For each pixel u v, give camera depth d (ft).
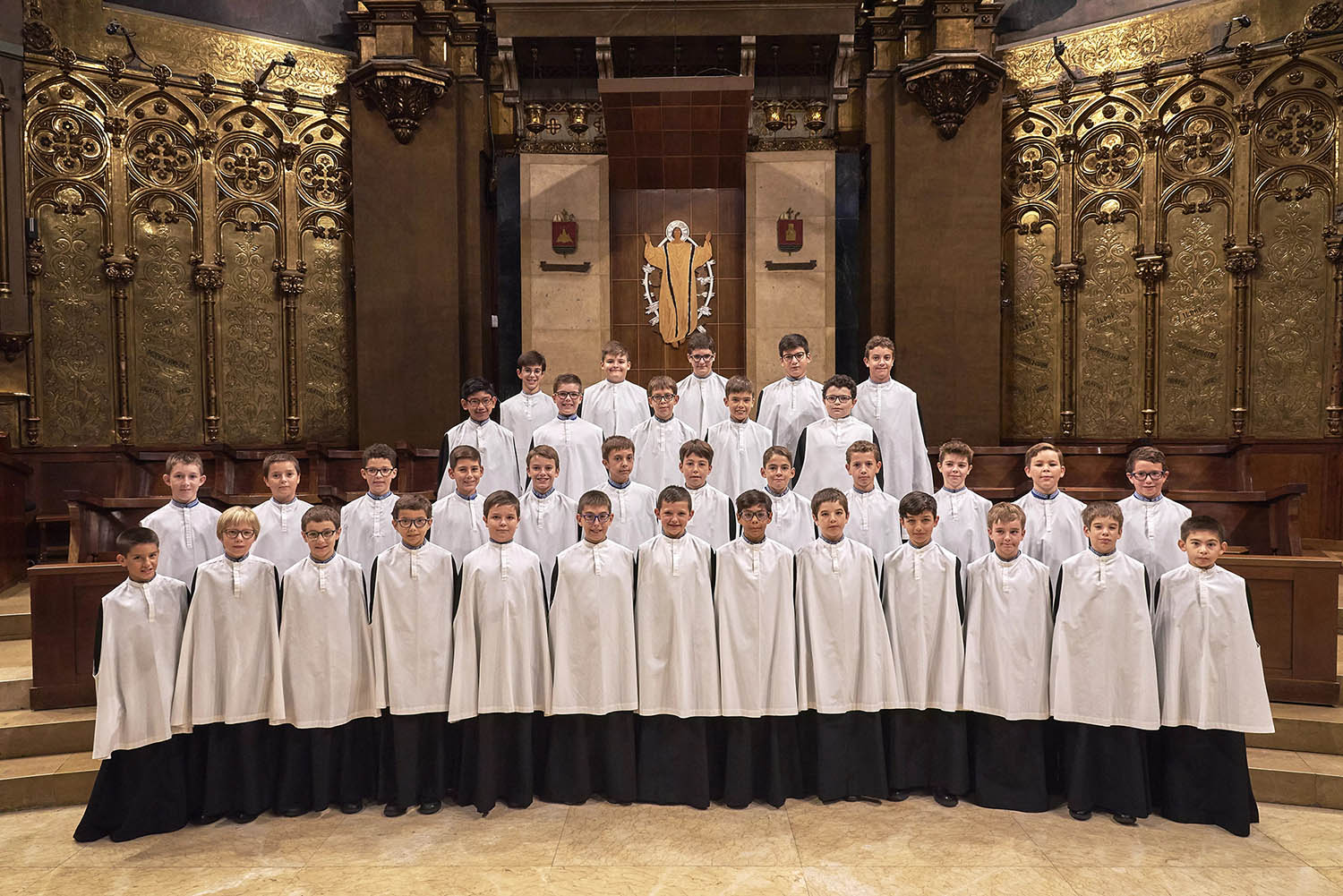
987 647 13.15
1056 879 11.18
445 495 17.39
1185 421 25.29
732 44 26.78
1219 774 12.45
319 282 27.30
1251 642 12.28
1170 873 11.34
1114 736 12.69
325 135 27.27
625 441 15.29
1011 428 27.73
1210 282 24.84
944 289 26.55
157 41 25.13
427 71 25.73
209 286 25.71
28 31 23.38
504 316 28.68
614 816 12.93
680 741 13.26
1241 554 16.30
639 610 13.26
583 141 28.50
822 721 13.26
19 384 23.29
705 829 12.53
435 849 11.98
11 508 20.12
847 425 16.69
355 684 13.06
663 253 28.19
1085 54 26.43
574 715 13.29
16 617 17.49
